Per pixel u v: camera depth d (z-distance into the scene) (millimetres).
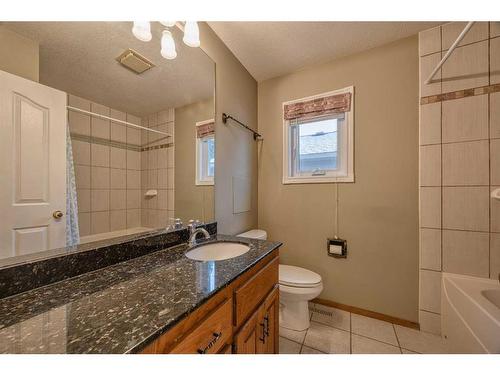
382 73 1741
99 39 948
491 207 1406
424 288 1579
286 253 2139
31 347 438
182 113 1374
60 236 811
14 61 702
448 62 1512
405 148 1662
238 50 1804
